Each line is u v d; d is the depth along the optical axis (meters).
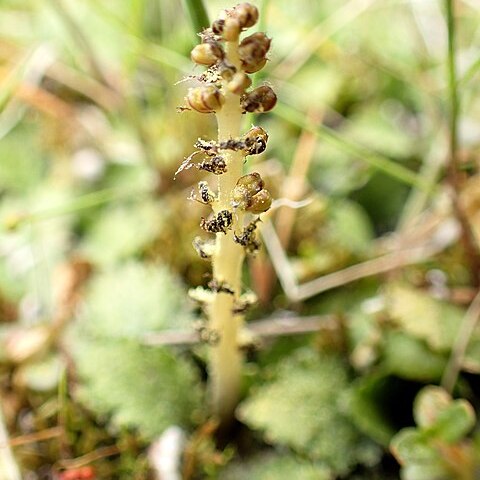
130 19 0.18
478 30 0.19
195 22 0.13
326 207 0.17
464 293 0.15
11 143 0.18
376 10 0.20
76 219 0.17
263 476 0.13
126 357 0.14
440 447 0.13
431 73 0.18
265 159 0.17
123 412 0.14
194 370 0.15
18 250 0.17
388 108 0.18
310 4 0.20
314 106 0.18
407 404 0.14
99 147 0.18
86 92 0.19
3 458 0.14
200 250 0.12
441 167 0.17
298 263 0.16
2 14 0.20
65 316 0.15
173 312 0.15
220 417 0.14
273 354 0.15
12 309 0.16
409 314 0.14
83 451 0.14
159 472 0.14
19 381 0.15
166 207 0.17
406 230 0.16
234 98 0.11
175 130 0.18
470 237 0.15
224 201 0.11
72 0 0.19
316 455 0.13
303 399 0.14
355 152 0.15
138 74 0.19
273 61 0.19
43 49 0.18
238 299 0.13
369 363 0.14
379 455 0.14
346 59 0.19
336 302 0.16
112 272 0.15
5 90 0.16
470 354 0.14
